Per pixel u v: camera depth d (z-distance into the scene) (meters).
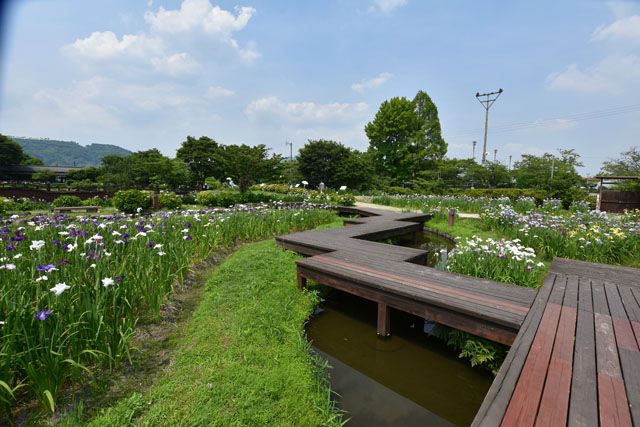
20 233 5.00
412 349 3.86
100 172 43.06
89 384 2.57
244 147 20.16
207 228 6.74
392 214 12.44
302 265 5.04
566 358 2.30
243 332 3.54
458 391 3.11
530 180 24.05
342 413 2.73
